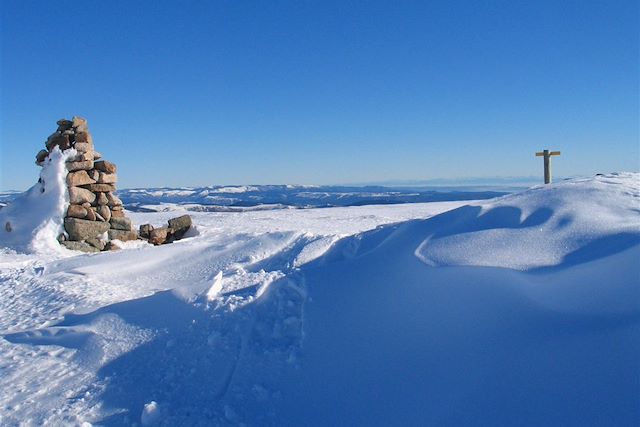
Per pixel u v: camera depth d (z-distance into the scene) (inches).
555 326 115.5
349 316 149.9
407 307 143.9
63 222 385.7
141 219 768.9
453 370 116.3
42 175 403.5
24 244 368.8
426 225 196.2
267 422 114.6
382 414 111.7
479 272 143.2
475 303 132.9
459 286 141.6
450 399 108.3
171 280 238.8
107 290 227.6
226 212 983.6
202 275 235.0
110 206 417.1
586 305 118.2
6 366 154.6
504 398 103.4
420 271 157.0
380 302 151.3
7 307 221.6
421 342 129.3
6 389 139.2
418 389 115.3
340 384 124.2
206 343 149.9
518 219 173.6
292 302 166.7
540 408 98.5
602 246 138.6
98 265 266.5
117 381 139.0
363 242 214.7
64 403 130.2
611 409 93.0
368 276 169.2
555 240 150.9
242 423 114.4
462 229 178.9
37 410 127.3
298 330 150.8
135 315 176.9
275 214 848.9
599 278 124.0
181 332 159.0
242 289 183.6
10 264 307.9
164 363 144.9
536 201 185.3
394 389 117.8
